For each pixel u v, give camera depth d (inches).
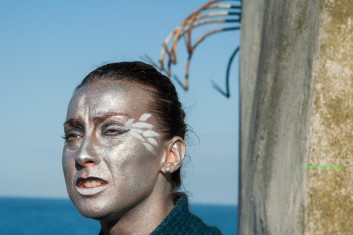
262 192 124.6
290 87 114.1
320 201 100.9
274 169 117.8
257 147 131.5
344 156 101.8
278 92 120.6
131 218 114.0
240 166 151.9
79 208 112.0
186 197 120.3
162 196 115.7
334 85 103.0
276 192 115.3
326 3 104.3
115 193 110.6
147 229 114.3
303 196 101.7
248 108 147.6
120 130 112.0
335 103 102.7
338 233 100.4
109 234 115.9
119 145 111.3
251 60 148.9
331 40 103.7
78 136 114.0
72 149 113.5
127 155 111.3
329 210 100.7
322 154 101.7
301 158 103.8
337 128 102.2
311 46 106.5
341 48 103.7
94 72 117.0
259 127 131.0
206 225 124.6
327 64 103.2
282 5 124.6
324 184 101.1
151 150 113.5
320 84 102.8
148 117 113.8
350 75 103.3
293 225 104.8
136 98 114.0
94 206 110.7
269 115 124.7
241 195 147.3
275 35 127.0
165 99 116.9
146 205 114.4
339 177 101.3
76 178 111.7
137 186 112.1
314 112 102.3
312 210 100.7
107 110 112.3
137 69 116.9
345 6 104.5
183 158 117.7
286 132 112.8
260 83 135.5
